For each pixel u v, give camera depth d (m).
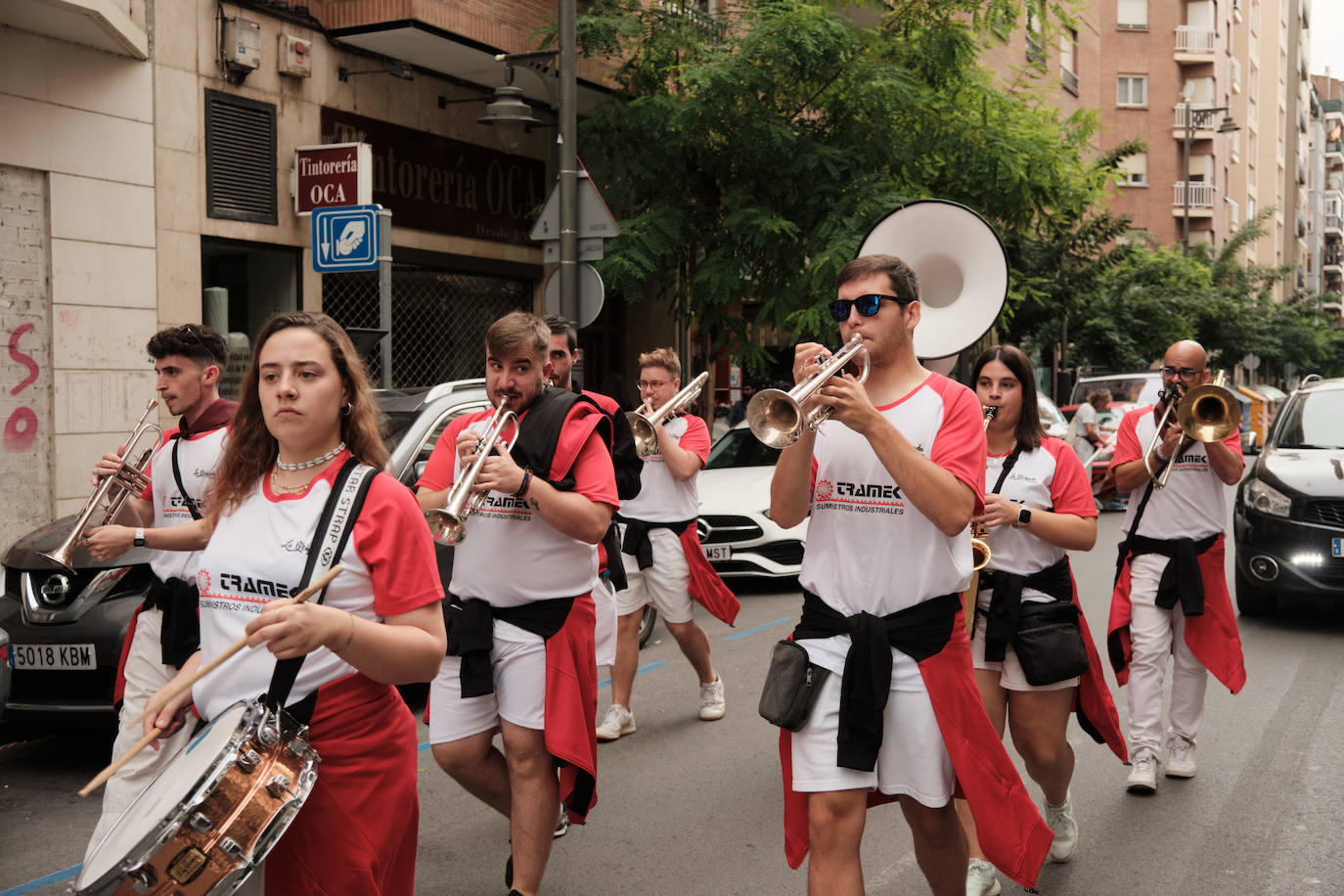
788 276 13.46
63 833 4.89
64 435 10.02
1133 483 5.51
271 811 2.23
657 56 13.95
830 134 13.77
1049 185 15.20
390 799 2.55
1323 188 103.00
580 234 10.72
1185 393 5.43
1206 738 6.23
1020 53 22.91
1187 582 5.34
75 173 10.08
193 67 11.08
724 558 10.41
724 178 13.88
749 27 13.31
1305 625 9.32
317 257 10.77
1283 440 10.23
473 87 14.47
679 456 6.29
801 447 3.10
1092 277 22.98
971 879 4.11
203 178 11.21
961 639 3.12
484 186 14.70
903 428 3.11
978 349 16.89
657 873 4.46
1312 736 6.23
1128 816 5.05
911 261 4.66
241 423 2.56
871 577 3.09
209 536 2.62
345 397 2.55
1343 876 4.38
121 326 10.48
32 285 9.84
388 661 2.39
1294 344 40.16
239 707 2.32
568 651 3.91
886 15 14.61
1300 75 83.81
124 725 3.98
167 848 2.13
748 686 7.40
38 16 9.31
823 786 3.05
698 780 5.57
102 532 3.80
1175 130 50.12
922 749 3.07
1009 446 4.51
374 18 12.24
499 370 3.94
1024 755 4.42
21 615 5.58
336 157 11.92
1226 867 4.48
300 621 2.25
